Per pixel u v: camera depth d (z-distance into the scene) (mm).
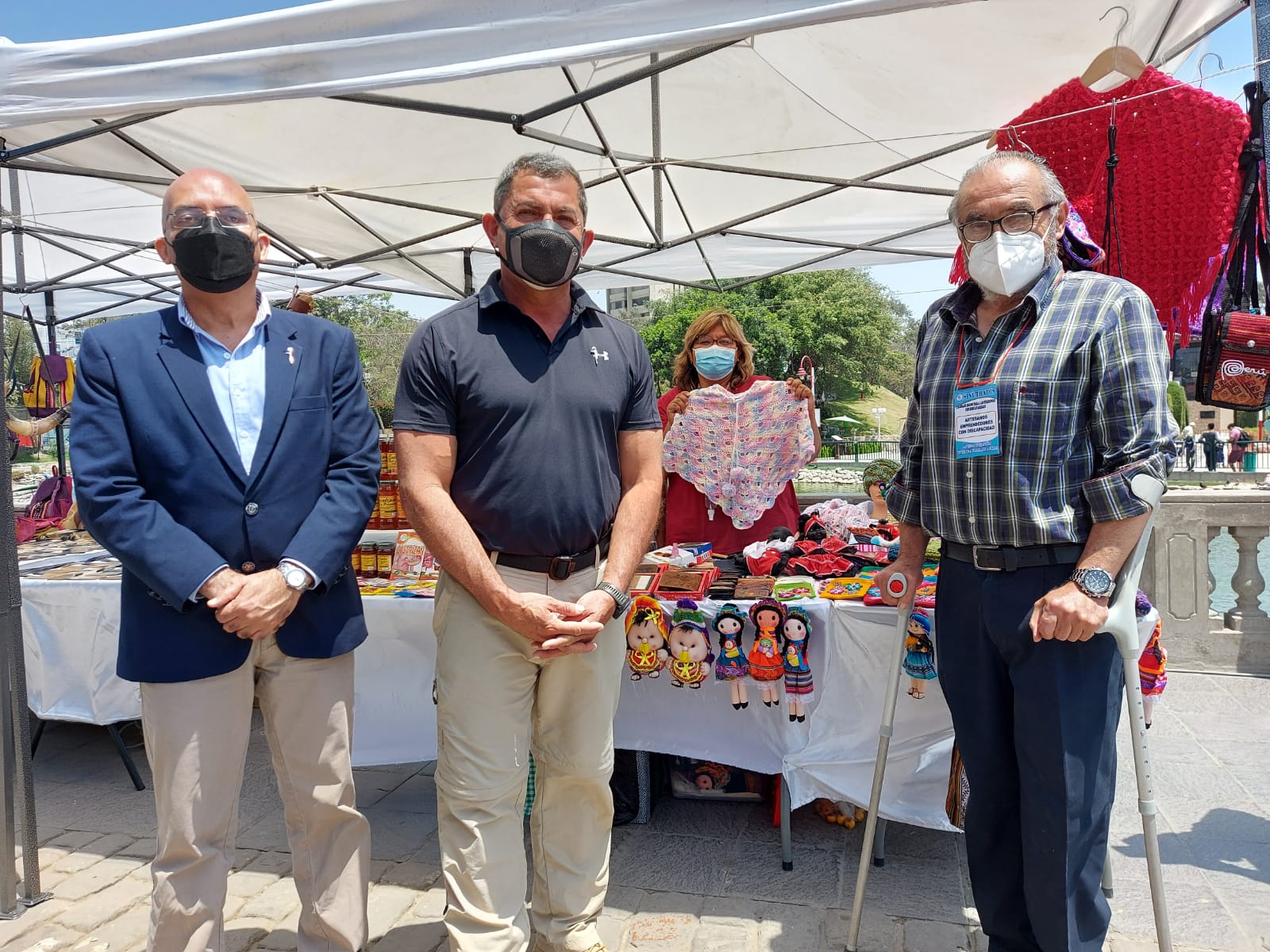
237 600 1678
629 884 2465
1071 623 1584
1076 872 1707
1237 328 2031
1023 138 2535
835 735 2490
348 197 4629
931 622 2305
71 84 2053
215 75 1975
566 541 1885
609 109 3730
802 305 38281
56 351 7090
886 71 3275
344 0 1876
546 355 1866
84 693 3303
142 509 1670
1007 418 1706
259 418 1829
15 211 5410
